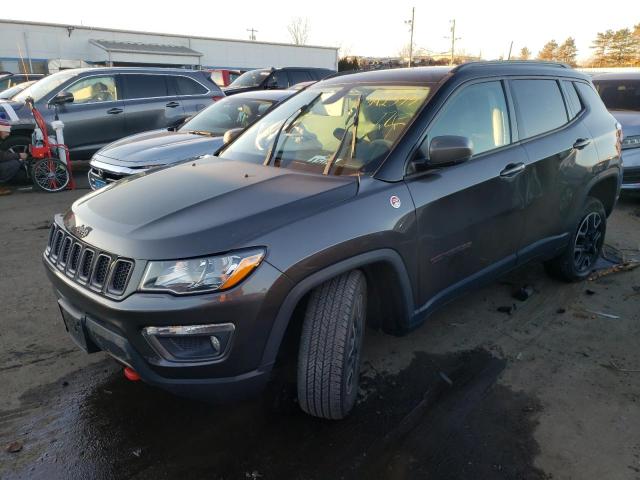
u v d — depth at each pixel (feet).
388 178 8.83
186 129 22.89
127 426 8.76
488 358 10.79
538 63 12.76
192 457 8.06
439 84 10.12
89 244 7.80
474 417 8.94
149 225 7.59
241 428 8.70
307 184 8.64
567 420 8.86
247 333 7.11
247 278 7.00
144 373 7.27
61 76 30.14
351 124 10.19
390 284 8.83
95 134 29.81
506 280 14.60
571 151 12.38
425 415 8.99
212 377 7.21
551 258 13.21
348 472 7.73
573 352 11.00
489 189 10.18
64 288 8.07
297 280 7.33
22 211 22.71
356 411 9.09
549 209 12.05
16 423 8.80
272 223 7.45
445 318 12.49
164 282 6.95
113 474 7.73
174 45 102.01
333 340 7.90
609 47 220.84
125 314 7.01
